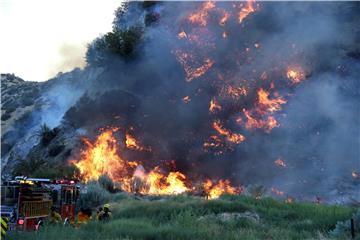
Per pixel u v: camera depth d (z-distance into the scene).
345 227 16.55
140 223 18.52
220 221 20.41
